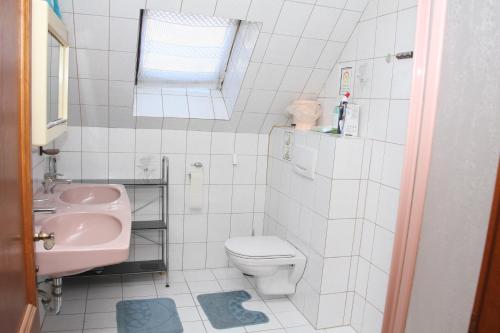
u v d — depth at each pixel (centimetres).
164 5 214
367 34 236
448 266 59
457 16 55
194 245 323
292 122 310
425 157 61
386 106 220
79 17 211
